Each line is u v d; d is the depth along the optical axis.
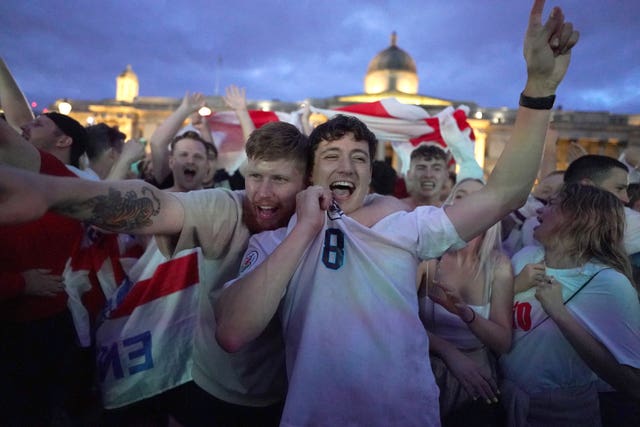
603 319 2.38
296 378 1.61
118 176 4.28
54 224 2.85
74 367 3.36
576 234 2.57
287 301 1.77
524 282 2.67
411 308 1.69
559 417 2.52
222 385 2.29
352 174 1.88
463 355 2.54
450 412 2.57
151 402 2.99
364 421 1.60
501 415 2.62
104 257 3.61
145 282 2.87
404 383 1.62
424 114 7.34
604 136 43.91
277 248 1.60
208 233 1.95
